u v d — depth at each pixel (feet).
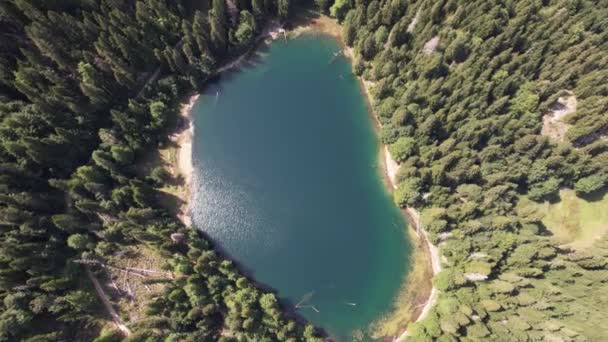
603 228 302.86
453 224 296.71
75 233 252.42
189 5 329.11
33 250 231.71
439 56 302.66
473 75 297.74
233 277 273.95
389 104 316.81
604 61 298.97
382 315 299.79
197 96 340.18
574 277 273.33
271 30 358.84
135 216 263.29
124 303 249.55
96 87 280.31
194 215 309.42
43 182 260.83
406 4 321.73
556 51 308.81
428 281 307.99
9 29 263.90
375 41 327.26
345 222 322.34
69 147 270.26
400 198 307.58
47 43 257.75
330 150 341.62
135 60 299.17
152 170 305.53
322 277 305.94
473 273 279.08
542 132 309.63
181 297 250.57
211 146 331.77
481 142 301.43
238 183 324.39
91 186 259.80
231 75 350.02
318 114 351.05
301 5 363.15
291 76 357.82
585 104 300.20
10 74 261.24
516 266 278.67
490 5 310.04
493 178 291.79
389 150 327.88
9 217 228.84
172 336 237.04
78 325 236.43
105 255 257.75
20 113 253.85
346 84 356.18
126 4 295.48
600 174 293.02
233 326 251.80
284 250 309.83
